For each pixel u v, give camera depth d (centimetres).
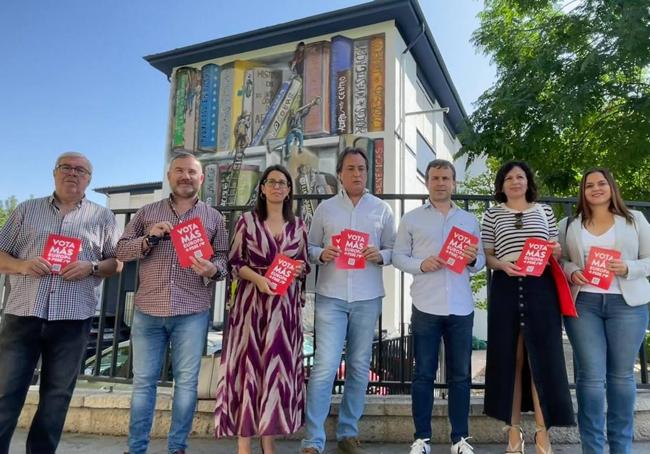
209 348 479
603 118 681
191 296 245
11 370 220
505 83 707
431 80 1179
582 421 230
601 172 245
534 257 232
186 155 258
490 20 787
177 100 1138
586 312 232
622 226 238
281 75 1020
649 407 282
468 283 256
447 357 249
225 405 229
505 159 703
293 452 270
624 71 603
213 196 1047
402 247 266
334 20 936
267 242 242
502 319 239
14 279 232
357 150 275
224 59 1093
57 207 240
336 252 250
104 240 253
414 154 1009
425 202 300
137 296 248
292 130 984
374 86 916
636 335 227
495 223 257
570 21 643
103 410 308
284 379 228
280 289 232
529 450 267
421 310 251
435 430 283
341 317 256
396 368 455
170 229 239
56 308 226
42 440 226
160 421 299
